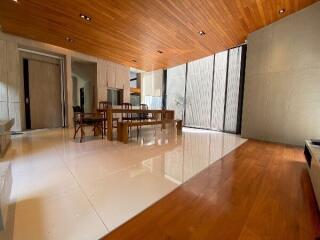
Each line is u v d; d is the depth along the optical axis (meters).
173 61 7.46
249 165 2.76
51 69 6.81
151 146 3.95
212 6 3.55
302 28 3.99
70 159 2.88
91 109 8.02
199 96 7.75
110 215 1.44
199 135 5.73
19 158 2.91
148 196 1.76
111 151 3.43
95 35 4.88
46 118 6.78
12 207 1.52
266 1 3.51
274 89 4.55
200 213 1.49
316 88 3.87
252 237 1.21
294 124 4.23
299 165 2.77
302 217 1.45
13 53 5.29
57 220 1.36
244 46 5.93
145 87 10.60
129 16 3.86
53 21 4.10
